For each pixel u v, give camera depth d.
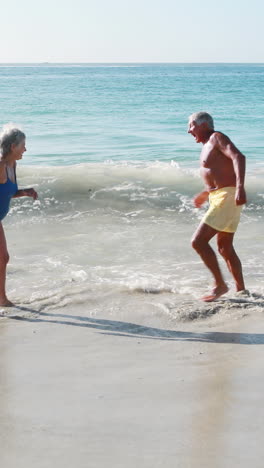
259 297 5.67
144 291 5.89
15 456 2.82
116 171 11.45
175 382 3.80
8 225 8.50
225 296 5.70
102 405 3.45
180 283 6.13
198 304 5.48
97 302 5.59
